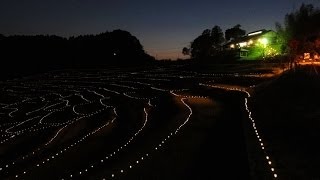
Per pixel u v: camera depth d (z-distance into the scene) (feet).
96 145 48.37
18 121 83.51
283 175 26.94
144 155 39.63
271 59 145.59
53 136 61.05
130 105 91.20
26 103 118.73
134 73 183.32
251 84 94.58
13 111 102.27
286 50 126.11
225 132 45.70
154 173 33.06
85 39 314.14
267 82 88.89
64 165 39.65
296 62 97.40
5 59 284.20
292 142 35.01
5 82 201.67
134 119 68.39
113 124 65.51
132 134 53.16
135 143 46.57
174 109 71.77
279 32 110.11
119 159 39.40
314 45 94.58
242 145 38.27
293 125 41.68
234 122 50.96
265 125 43.98
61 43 314.35
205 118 57.72
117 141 49.34
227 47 203.72
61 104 109.60
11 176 38.83
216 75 128.06
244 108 58.65
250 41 181.06
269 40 159.94
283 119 45.75
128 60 262.67
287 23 99.19
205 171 31.99
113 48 290.97
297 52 97.19
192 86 109.09
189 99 83.30
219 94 84.79
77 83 171.01
